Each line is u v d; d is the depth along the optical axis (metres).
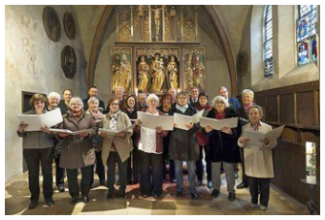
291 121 5.00
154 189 3.66
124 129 3.09
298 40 5.68
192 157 3.48
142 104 4.69
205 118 3.15
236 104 4.76
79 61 8.07
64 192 3.87
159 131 3.15
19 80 4.98
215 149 3.57
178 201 3.50
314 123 4.22
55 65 6.55
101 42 8.77
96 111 3.89
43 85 5.93
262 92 6.44
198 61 7.71
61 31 6.97
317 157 2.97
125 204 3.40
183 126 3.25
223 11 8.15
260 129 3.16
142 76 7.74
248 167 3.15
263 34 7.35
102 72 9.18
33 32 5.57
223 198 3.60
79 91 8.03
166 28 7.85
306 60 5.37
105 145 3.46
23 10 5.21
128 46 7.64
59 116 3.04
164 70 7.88
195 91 5.04
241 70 8.09
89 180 3.45
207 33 9.43
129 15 8.75
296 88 4.76
